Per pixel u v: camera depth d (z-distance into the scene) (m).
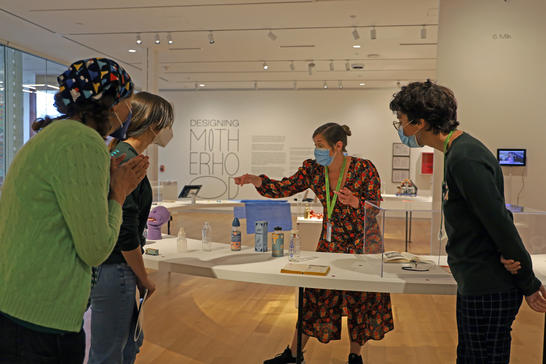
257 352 3.19
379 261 2.29
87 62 1.37
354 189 2.77
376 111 11.94
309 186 2.97
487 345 1.63
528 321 3.92
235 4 5.94
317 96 12.19
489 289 1.58
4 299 1.21
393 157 11.88
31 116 8.58
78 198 1.20
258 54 8.64
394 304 4.44
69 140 1.22
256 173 12.55
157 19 6.63
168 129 2.14
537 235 2.30
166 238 3.37
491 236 1.53
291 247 2.72
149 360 3.02
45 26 7.02
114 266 1.84
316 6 5.97
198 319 3.92
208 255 2.77
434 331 3.67
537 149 4.77
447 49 4.91
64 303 1.25
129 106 1.52
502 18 4.79
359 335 2.73
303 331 2.75
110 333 1.85
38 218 1.20
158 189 6.82
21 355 1.23
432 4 5.82
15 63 8.16
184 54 8.71
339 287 2.21
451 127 1.72
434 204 5.11
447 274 2.28
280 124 12.40
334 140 2.68
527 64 4.77
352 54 8.51
